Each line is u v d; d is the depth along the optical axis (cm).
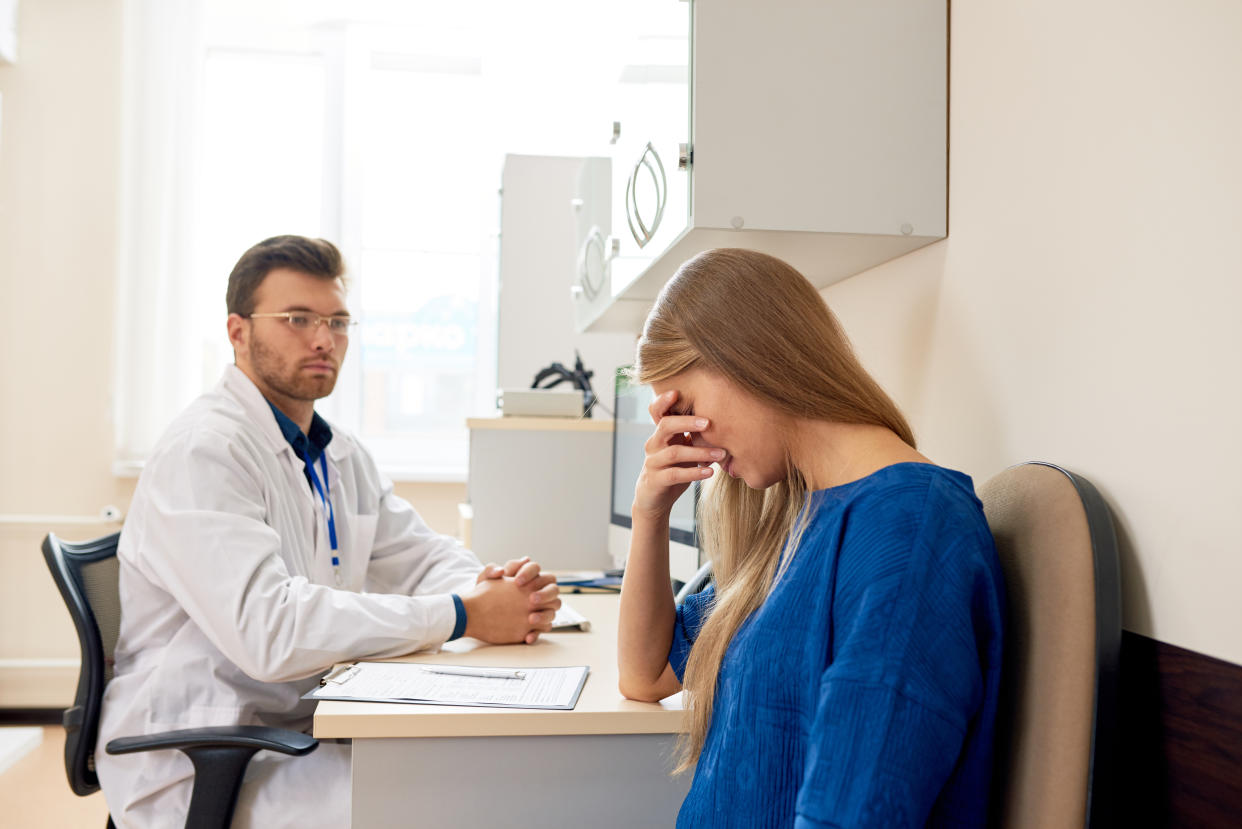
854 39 122
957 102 121
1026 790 77
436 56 364
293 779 132
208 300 351
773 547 99
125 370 330
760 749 83
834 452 89
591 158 230
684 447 101
